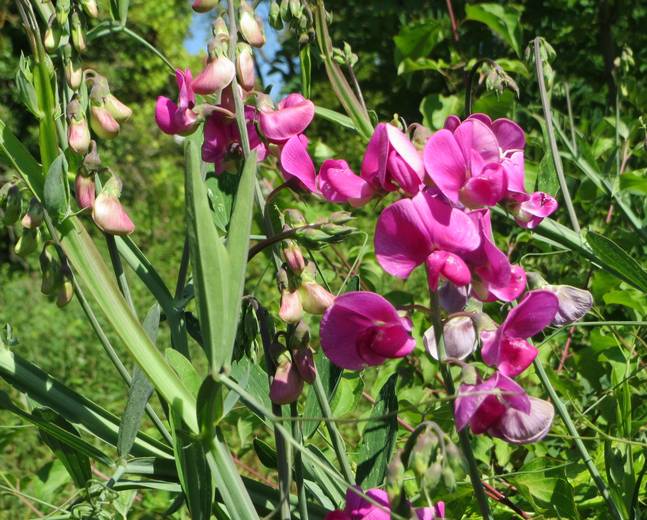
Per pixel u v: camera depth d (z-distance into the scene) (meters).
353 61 0.54
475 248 0.37
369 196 0.38
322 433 0.55
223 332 0.37
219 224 0.47
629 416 0.48
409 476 0.43
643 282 0.49
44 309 2.07
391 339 0.37
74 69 0.43
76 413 0.44
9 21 2.86
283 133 0.40
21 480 0.56
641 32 1.24
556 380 0.55
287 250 0.39
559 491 0.47
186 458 0.40
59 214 0.40
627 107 0.92
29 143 2.94
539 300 0.37
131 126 3.21
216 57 0.41
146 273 0.45
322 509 0.43
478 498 0.38
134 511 0.56
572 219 0.51
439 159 0.37
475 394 0.35
